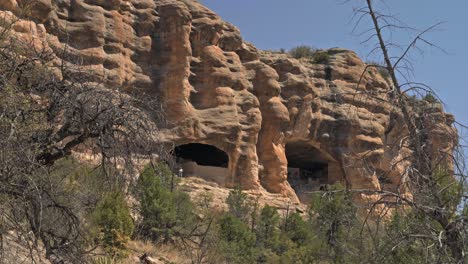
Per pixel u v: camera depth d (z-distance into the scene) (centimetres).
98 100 1021
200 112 4003
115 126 1048
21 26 1667
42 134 996
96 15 3738
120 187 1066
